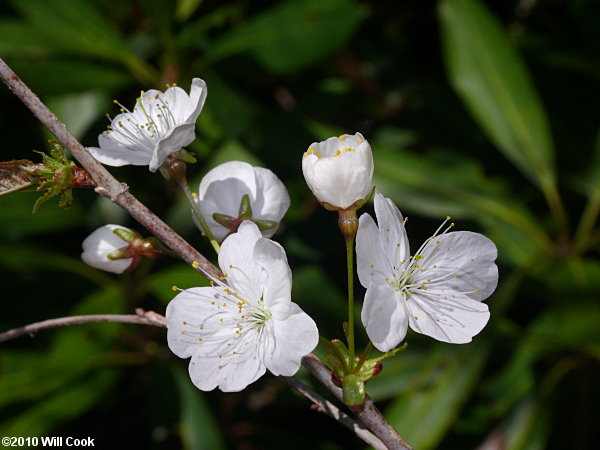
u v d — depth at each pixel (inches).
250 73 16.0
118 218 16.1
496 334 15.0
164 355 16.3
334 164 11.6
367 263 11.6
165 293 15.3
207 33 16.4
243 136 15.8
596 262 15.1
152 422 15.8
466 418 16.2
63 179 11.5
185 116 12.6
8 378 15.0
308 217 16.4
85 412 16.0
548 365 15.6
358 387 11.4
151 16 15.3
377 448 11.4
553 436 15.8
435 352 15.0
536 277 15.3
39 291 16.1
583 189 16.4
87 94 16.1
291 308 11.5
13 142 16.0
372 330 11.5
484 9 16.1
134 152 12.5
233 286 11.8
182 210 15.4
